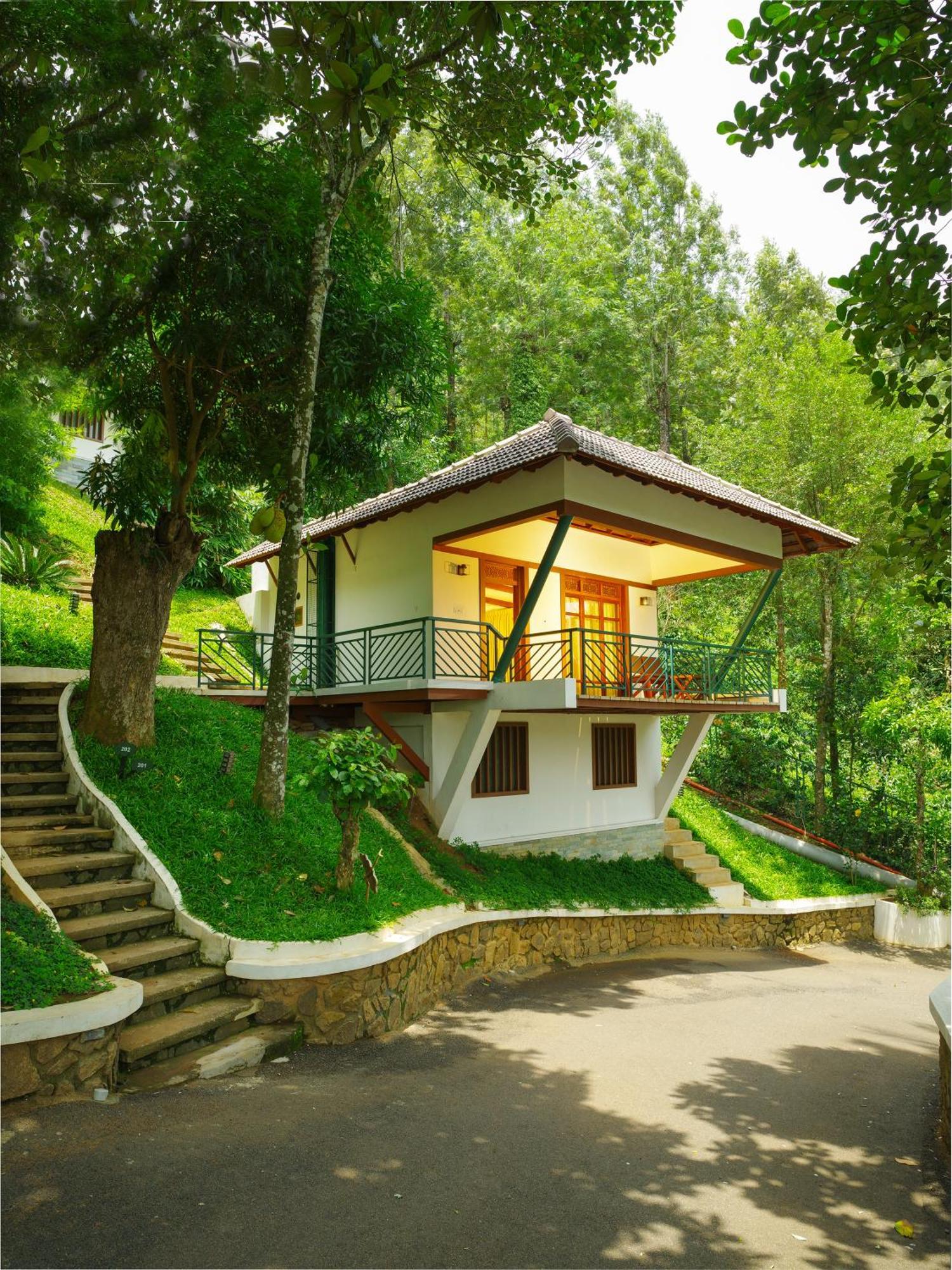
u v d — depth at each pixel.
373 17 3.26
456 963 8.81
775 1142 5.18
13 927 5.25
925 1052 7.88
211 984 6.08
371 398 9.73
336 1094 5.25
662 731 20.70
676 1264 3.60
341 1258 3.39
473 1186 4.16
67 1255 3.19
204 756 8.88
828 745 19.19
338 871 7.52
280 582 8.48
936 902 15.77
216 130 7.34
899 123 4.52
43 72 5.92
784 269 34.03
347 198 8.69
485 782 12.30
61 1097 4.52
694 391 29.20
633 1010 8.54
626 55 8.41
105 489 9.31
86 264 7.55
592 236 28.23
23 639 10.68
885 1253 3.86
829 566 17.05
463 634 12.30
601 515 10.62
